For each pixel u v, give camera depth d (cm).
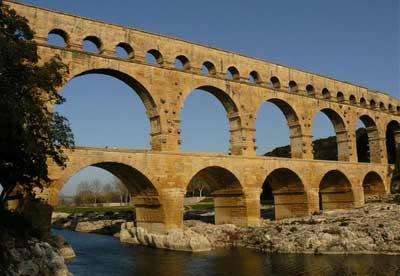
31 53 3891
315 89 8469
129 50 6312
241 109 7225
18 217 4350
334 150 12544
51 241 4619
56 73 4253
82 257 5700
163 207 6144
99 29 5981
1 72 3625
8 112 3547
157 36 6500
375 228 6003
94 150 5572
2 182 4044
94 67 5822
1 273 3158
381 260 5106
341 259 5247
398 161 9938
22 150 3856
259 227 6875
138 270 4800
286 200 8131
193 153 6475
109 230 9169
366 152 11431
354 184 8806
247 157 7088
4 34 3809
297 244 5919
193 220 8569
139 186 6328
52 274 3628
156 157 6122
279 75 7938
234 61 7331
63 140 4241
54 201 5175
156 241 6294
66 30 5709
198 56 6900
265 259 5359
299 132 8056
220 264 5069
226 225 7044
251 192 7050
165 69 6469
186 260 5362
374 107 9775
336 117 8888
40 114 3888
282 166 7531
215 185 7388
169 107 6425
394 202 8762
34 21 5472
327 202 9181
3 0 5284
